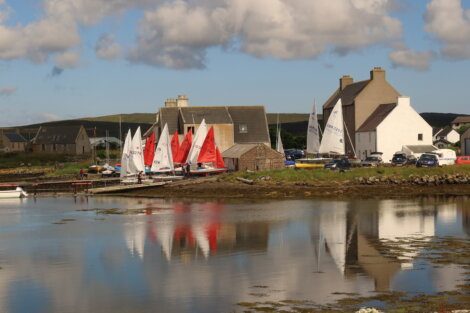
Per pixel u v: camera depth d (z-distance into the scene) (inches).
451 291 1154.0
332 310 1055.0
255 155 3718.0
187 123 4461.1
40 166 5895.7
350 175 3171.8
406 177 3107.8
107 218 2349.9
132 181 3481.8
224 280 1285.7
